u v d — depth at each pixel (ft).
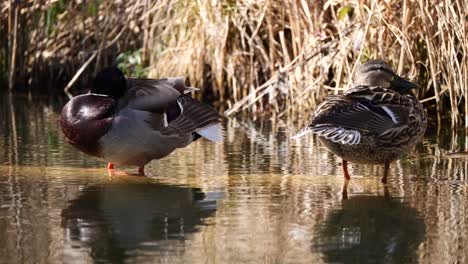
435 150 41.91
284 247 26.13
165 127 35.60
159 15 58.95
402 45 46.73
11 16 63.52
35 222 28.76
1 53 65.00
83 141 35.19
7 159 39.29
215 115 37.45
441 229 28.07
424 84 50.31
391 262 24.76
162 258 25.00
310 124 32.60
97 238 27.04
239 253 25.48
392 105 33.81
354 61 50.06
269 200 31.96
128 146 35.01
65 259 24.91
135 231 27.81
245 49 55.88
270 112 54.13
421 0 46.80
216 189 33.73
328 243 26.55
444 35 47.39
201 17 56.59
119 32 62.23
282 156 40.55
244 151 41.88
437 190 33.53
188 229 28.04
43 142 43.75
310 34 51.60
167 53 58.54
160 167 37.99
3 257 25.05
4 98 60.59
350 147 33.94
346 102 33.14
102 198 32.22
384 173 34.78
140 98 35.09
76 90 63.77
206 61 57.41
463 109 49.39
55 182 34.83
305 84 52.21
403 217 29.60
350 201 31.83
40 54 64.13
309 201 31.83
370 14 45.78
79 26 63.93
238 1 55.72
